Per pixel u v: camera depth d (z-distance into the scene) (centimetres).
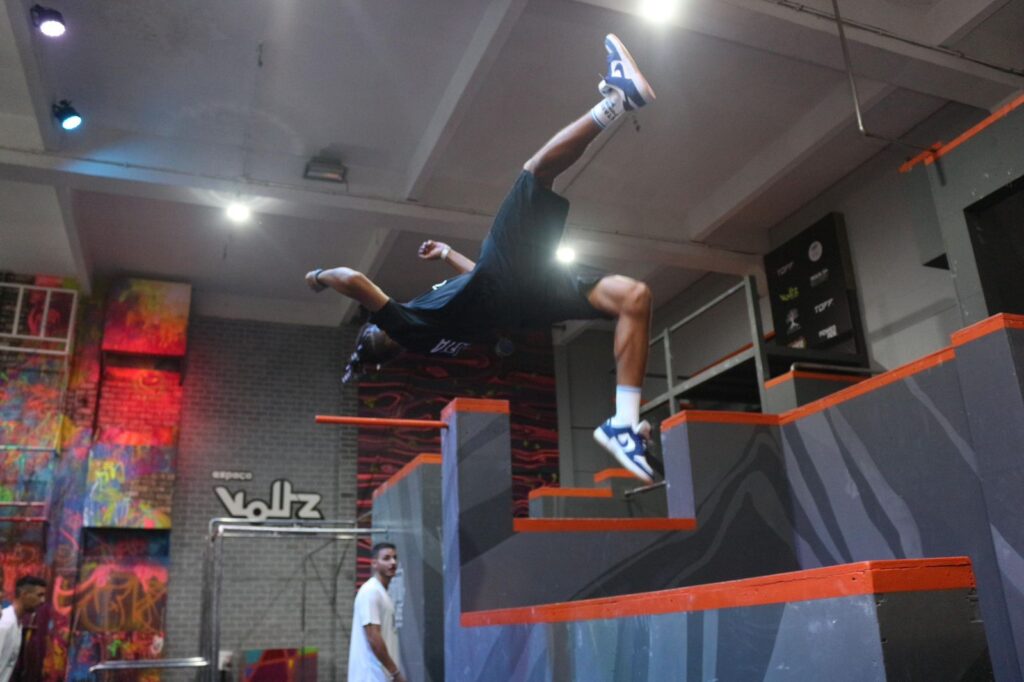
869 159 966
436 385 1262
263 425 1186
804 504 600
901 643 224
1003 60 754
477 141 916
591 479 1300
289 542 1143
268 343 1227
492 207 978
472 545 516
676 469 609
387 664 585
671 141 930
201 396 1172
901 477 527
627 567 547
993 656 455
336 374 1244
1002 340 435
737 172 991
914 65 734
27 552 1010
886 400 544
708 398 1027
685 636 291
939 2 734
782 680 251
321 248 1119
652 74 820
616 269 1202
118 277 1152
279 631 1100
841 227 990
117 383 1127
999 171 615
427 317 279
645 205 1052
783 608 254
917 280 898
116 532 1080
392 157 932
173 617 1073
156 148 866
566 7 677
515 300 273
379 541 805
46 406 1068
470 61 754
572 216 1012
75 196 945
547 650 381
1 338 1075
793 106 879
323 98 836
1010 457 427
